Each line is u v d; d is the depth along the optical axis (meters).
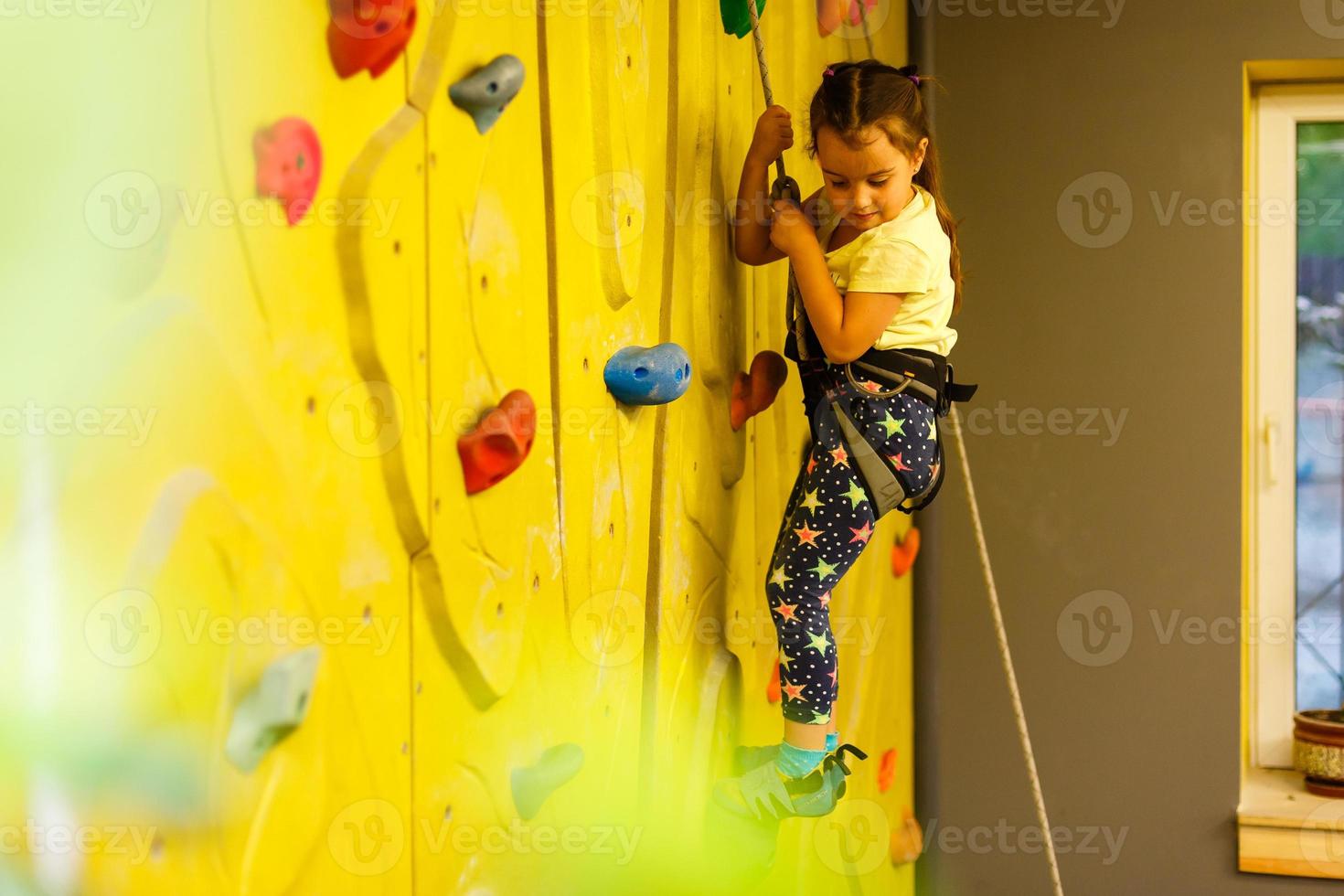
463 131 1.11
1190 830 2.88
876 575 2.57
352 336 0.97
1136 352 2.89
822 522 1.53
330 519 0.95
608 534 1.40
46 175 0.72
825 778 1.53
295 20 0.90
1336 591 3.01
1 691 0.71
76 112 0.73
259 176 0.86
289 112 0.90
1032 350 2.93
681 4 1.56
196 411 0.82
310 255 0.92
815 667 1.53
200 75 0.82
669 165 1.54
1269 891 2.84
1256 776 3.03
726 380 1.71
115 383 0.76
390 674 1.03
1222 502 2.86
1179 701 2.88
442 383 1.09
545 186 1.26
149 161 0.78
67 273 0.73
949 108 2.94
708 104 1.64
